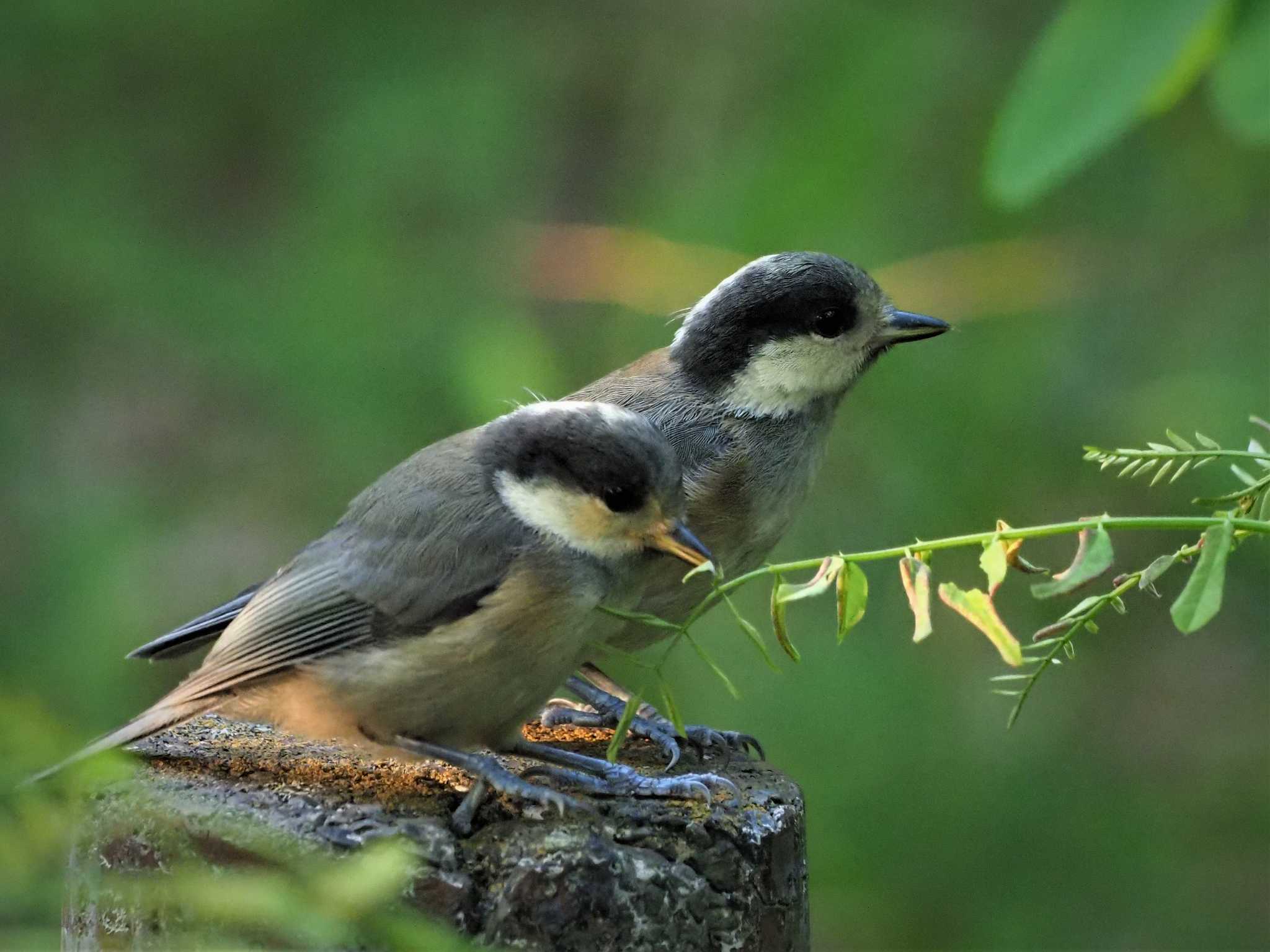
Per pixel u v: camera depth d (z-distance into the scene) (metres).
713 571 5.84
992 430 11.13
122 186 13.34
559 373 11.76
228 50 13.34
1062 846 10.89
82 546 12.37
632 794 6.27
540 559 6.40
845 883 10.62
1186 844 11.10
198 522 12.67
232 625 6.75
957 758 10.91
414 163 12.73
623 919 5.69
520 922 5.58
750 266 8.05
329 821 5.71
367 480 12.16
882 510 11.18
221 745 6.75
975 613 5.09
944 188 11.22
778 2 12.38
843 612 5.27
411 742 6.46
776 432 7.97
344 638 6.41
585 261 11.58
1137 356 11.06
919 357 11.22
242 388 12.98
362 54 13.23
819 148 11.21
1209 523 5.09
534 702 6.52
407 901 5.50
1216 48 5.68
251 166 13.45
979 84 11.29
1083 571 5.02
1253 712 11.65
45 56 13.41
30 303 13.06
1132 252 11.29
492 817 5.91
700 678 10.90
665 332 11.66
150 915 5.61
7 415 13.08
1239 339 10.70
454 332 12.09
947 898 10.66
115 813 5.75
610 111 13.05
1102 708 11.69
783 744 10.77
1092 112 5.71
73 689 11.53
